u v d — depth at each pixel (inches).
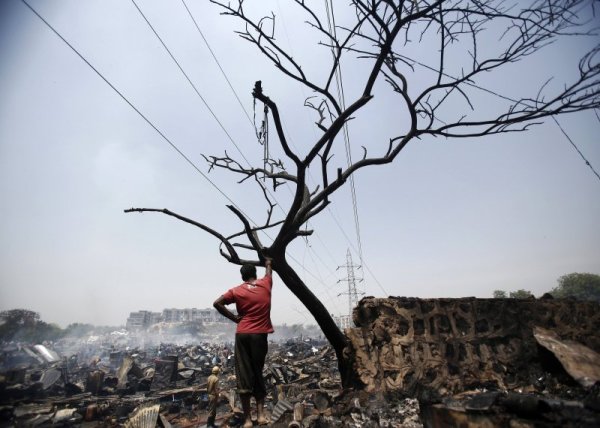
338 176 212.1
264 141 257.9
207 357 1144.8
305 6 151.2
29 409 402.6
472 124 176.9
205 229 258.5
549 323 224.7
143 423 240.4
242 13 157.6
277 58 170.2
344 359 250.1
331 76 170.6
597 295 2743.6
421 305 236.7
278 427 171.9
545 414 100.3
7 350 944.3
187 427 367.2
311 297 267.9
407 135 197.5
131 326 7229.3
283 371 635.5
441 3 132.5
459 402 125.0
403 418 171.9
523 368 198.8
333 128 177.2
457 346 217.5
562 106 145.5
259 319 156.5
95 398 496.4
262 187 285.9
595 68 128.7
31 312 2375.7
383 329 227.5
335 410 196.4
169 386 624.1
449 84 166.9
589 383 144.0
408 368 210.8
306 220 249.6
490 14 134.6
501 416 107.3
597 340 215.8
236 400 422.6
